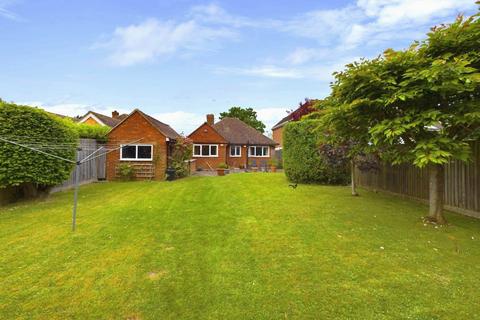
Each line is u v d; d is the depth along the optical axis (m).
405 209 8.00
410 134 6.21
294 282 3.90
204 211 8.02
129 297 3.59
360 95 6.59
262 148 33.03
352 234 5.80
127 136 18.09
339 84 6.93
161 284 3.90
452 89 5.38
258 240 5.52
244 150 31.98
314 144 12.97
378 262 4.49
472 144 7.25
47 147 9.88
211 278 4.05
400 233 5.87
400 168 10.03
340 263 4.47
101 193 11.98
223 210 8.05
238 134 32.91
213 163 29.83
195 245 5.32
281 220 6.89
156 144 18.05
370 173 11.96
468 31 5.54
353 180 10.36
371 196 10.11
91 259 4.72
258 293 3.64
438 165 6.73
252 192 10.88
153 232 6.12
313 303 3.41
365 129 7.25
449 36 5.68
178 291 3.72
